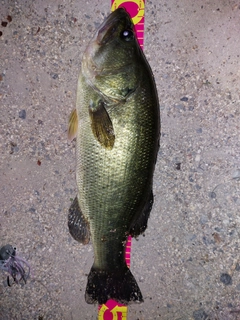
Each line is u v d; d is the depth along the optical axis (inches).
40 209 18.8
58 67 18.3
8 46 18.3
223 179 18.4
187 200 18.5
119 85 14.1
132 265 18.8
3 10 18.3
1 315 19.1
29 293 19.1
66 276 19.0
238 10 17.8
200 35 18.0
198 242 18.6
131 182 14.5
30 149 18.6
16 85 18.4
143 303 18.8
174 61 18.0
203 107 18.2
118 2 17.8
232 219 18.4
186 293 18.7
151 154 14.7
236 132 18.2
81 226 16.0
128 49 14.2
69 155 18.5
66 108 18.3
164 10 17.9
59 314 19.1
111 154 14.2
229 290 18.5
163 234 18.7
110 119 14.1
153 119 14.5
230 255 18.5
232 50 18.0
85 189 14.9
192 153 18.3
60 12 18.1
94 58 14.2
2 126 18.6
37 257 19.0
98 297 16.2
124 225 15.1
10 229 19.0
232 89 18.1
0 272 19.0
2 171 18.8
